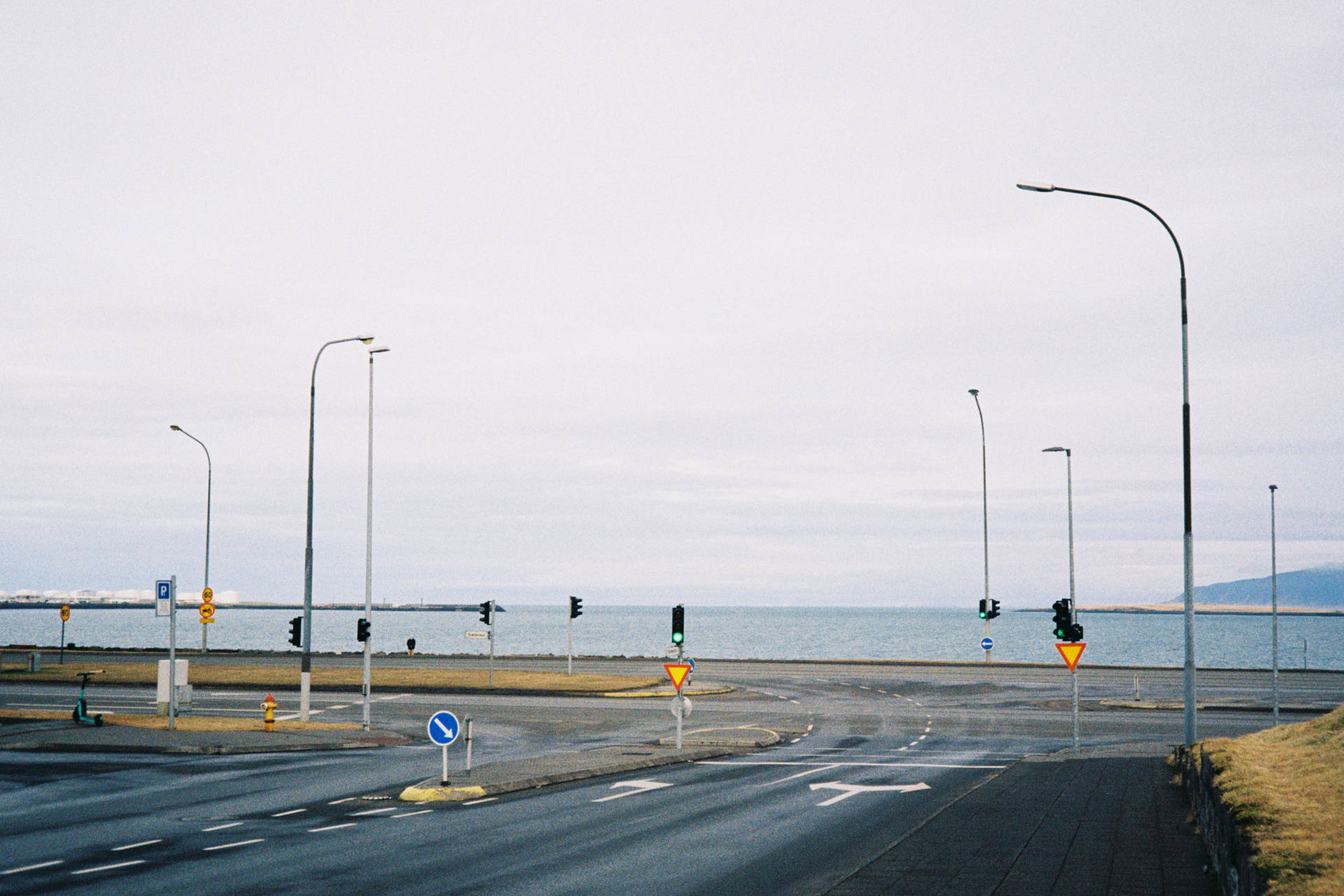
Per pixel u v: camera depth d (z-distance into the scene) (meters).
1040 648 144.12
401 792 20.19
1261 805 11.35
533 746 30.05
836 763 26.44
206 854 14.51
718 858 14.23
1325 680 57.81
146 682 49.88
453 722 20.45
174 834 16.08
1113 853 14.10
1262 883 8.97
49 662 62.16
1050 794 19.84
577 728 35.09
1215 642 181.12
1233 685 54.06
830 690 50.84
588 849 14.88
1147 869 13.07
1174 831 15.84
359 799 19.83
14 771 23.88
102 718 32.97
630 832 16.33
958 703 45.03
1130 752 28.59
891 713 40.81
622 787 21.72
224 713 38.22
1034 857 13.86
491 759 26.86
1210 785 13.99
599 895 12.06
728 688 50.34
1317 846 9.57
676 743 29.36
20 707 38.59
